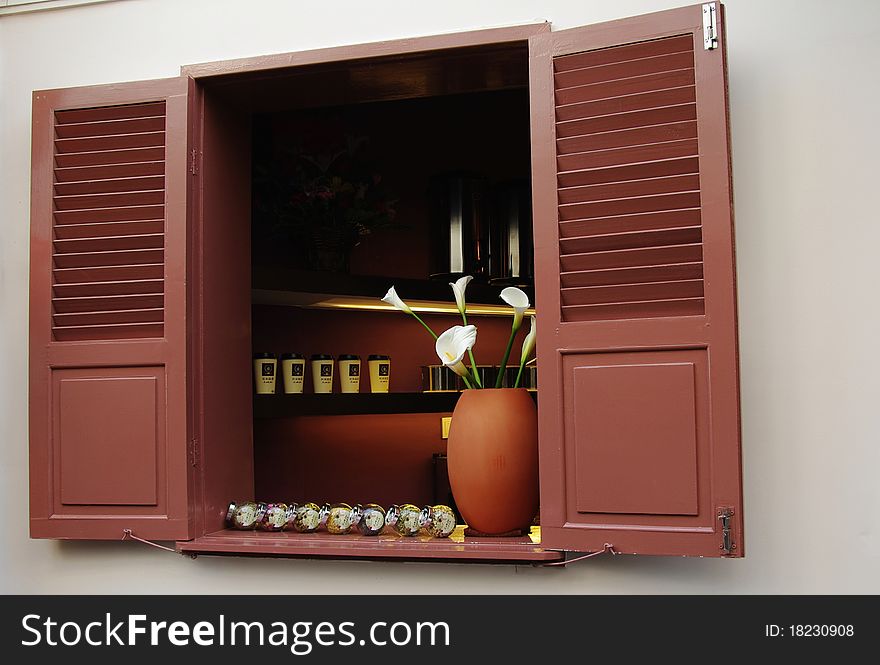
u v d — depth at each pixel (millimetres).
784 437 2186
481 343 4078
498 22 2426
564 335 2217
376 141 3887
